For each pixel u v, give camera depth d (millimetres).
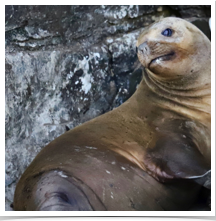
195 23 5855
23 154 4824
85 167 3234
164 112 4113
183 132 3852
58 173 3012
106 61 5426
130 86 5555
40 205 2627
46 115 4973
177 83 4160
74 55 5129
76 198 2795
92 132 3916
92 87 5297
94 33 5465
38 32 4969
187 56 3994
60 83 5047
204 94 4094
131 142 3820
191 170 3510
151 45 3924
